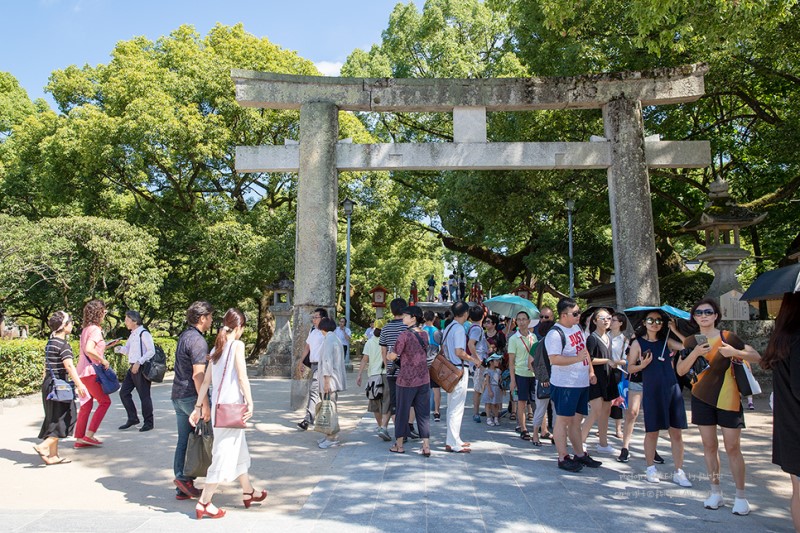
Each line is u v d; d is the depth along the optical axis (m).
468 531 4.04
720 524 4.21
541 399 6.92
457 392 6.62
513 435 7.69
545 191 15.98
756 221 11.62
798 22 10.44
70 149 18.80
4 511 4.50
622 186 9.80
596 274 26.05
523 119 14.56
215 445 4.44
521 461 6.13
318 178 9.77
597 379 6.34
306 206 9.76
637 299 9.48
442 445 7.00
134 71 18.66
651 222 9.73
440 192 21.77
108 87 18.97
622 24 13.09
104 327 19.55
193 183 22.14
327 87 10.03
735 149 15.73
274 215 21.27
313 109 9.91
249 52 20.86
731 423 4.46
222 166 21.34
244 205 22.95
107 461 6.29
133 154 18.64
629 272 9.60
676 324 5.42
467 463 6.04
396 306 7.21
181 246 20.12
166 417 9.34
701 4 8.55
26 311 21.28
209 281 21.72
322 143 9.84
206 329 5.36
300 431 7.91
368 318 30.12
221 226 18.94
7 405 10.36
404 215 25.06
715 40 9.05
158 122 17.52
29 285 17.20
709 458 4.64
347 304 18.00
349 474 5.58
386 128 23.56
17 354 10.92
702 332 4.75
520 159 9.93
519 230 19.41
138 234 17.47
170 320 24.05
